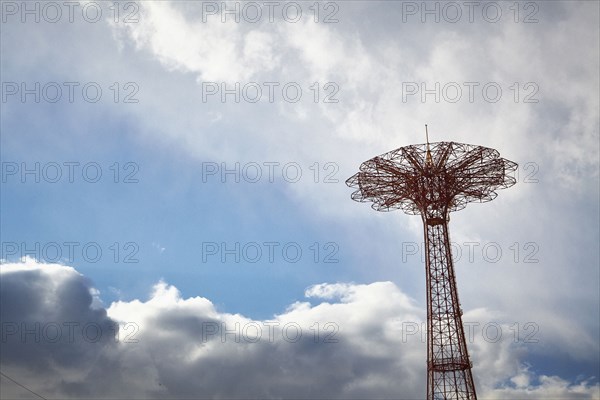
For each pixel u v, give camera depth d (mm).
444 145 124625
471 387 115125
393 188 127312
